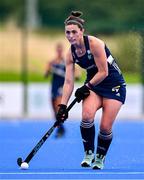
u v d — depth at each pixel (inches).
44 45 2751.0
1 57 2677.2
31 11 3941.9
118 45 2158.0
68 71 928.9
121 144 1314.0
